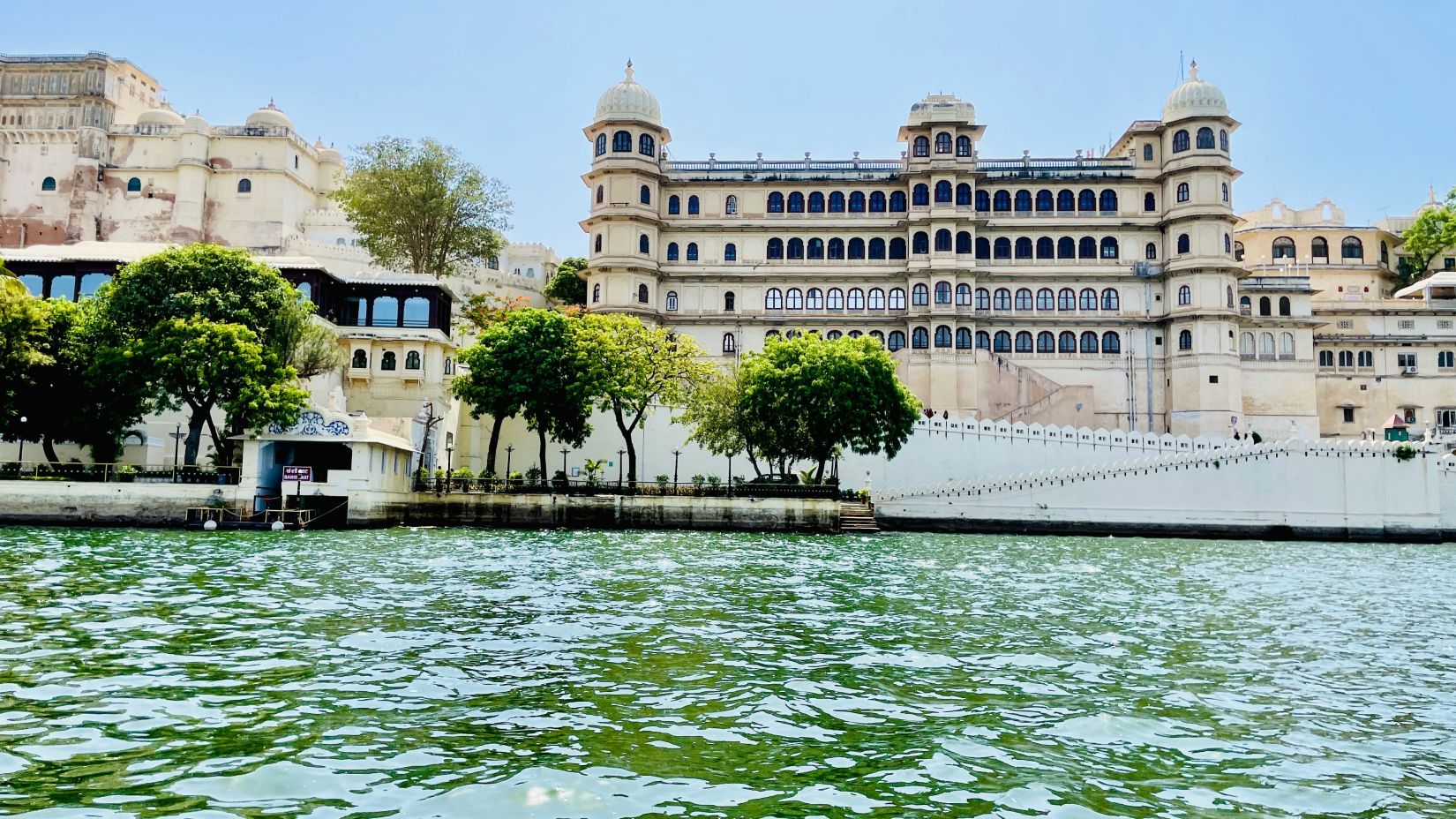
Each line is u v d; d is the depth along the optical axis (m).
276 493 46.81
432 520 49.97
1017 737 12.62
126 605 20.84
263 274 49.62
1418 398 80.94
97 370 44.12
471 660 16.20
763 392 52.06
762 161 83.25
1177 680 16.05
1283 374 78.06
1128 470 56.16
